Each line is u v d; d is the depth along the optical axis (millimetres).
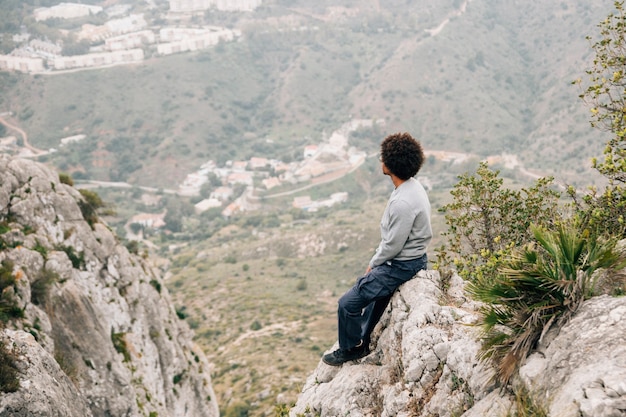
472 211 10797
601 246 4715
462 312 6156
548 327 4328
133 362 22594
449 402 5234
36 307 17094
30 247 19891
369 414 6363
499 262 7086
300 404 7676
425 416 5457
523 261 4723
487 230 10656
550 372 4051
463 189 10914
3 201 20891
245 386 69062
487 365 4852
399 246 6027
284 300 122438
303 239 168375
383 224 6141
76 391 14711
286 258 161375
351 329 6688
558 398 3756
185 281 145125
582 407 3463
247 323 106500
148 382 22953
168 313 29250
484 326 4961
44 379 12688
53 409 12188
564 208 9570
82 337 18719
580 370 3801
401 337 6465
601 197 7789
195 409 27500
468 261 9328
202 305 123875
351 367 7074
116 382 18953
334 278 141750
